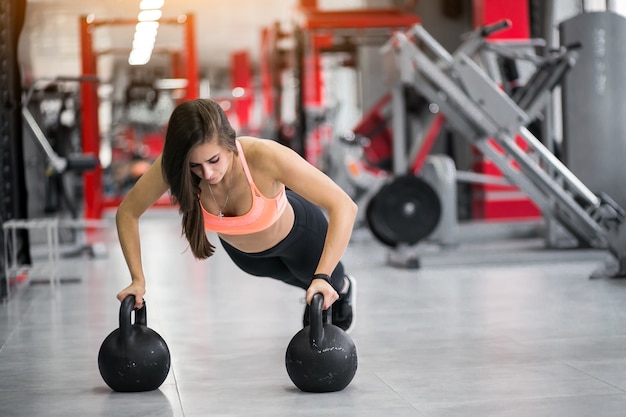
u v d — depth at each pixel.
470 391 2.65
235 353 3.38
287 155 2.51
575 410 2.40
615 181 7.00
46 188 10.02
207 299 5.04
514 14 9.23
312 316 2.58
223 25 18.02
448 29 11.89
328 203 2.50
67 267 7.10
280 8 16.17
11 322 4.32
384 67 6.92
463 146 11.09
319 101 12.95
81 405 2.58
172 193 2.43
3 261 5.05
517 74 7.99
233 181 2.52
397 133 6.78
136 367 2.68
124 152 22.38
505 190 9.91
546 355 3.20
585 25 6.96
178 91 17.14
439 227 7.68
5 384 2.92
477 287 5.27
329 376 2.62
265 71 18.25
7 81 5.48
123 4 12.98
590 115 6.98
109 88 23.97
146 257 7.91
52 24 14.38
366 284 5.57
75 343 3.70
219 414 2.43
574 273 5.84
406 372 2.95
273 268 3.02
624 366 2.97
